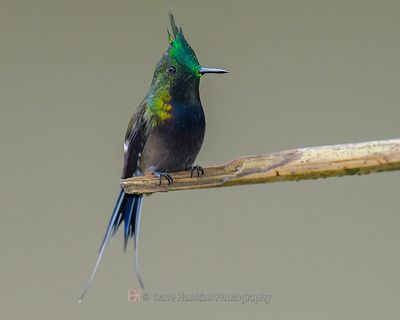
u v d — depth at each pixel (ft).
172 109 7.86
